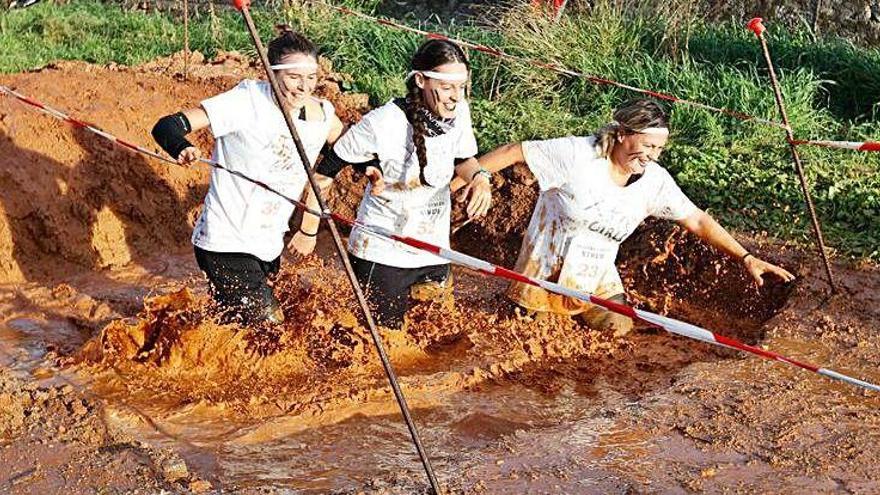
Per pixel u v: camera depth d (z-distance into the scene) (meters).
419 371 7.21
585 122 11.04
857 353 7.10
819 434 6.00
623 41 12.39
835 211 9.23
